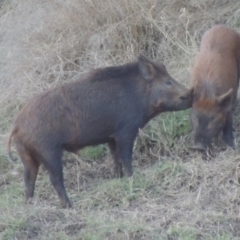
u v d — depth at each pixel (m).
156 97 26.11
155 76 26.11
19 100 32.53
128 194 24.73
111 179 26.45
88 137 25.38
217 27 29.39
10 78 34.22
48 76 33.06
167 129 28.25
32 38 35.19
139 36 33.75
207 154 26.44
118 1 34.09
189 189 24.89
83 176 27.25
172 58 32.56
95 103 25.30
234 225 22.30
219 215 22.69
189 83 29.75
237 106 29.42
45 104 24.75
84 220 23.34
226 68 27.70
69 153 28.39
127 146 25.94
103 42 33.56
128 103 25.80
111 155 27.45
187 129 28.17
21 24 37.16
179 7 34.62
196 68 27.84
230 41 28.64
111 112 25.50
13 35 36.72
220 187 24.38
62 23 34.84
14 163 28.64
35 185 26.61
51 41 34.91
